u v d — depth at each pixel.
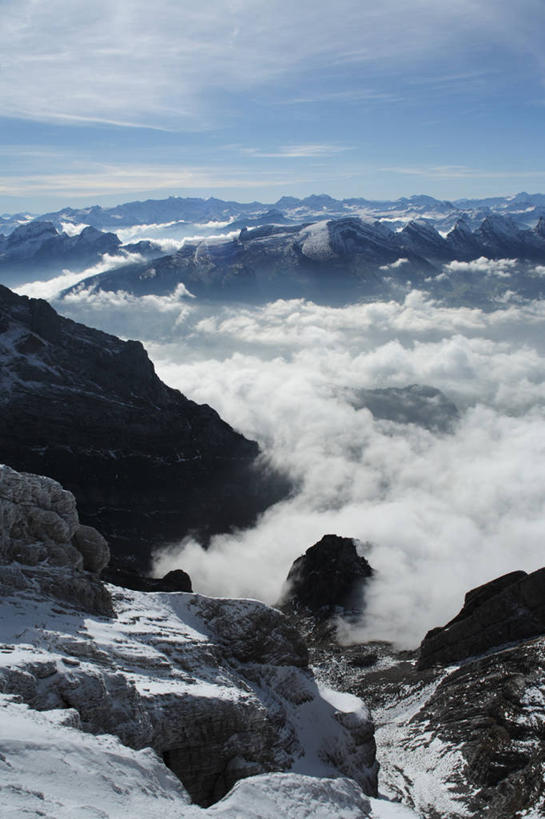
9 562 83.69
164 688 69.75
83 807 36.81
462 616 154.75
